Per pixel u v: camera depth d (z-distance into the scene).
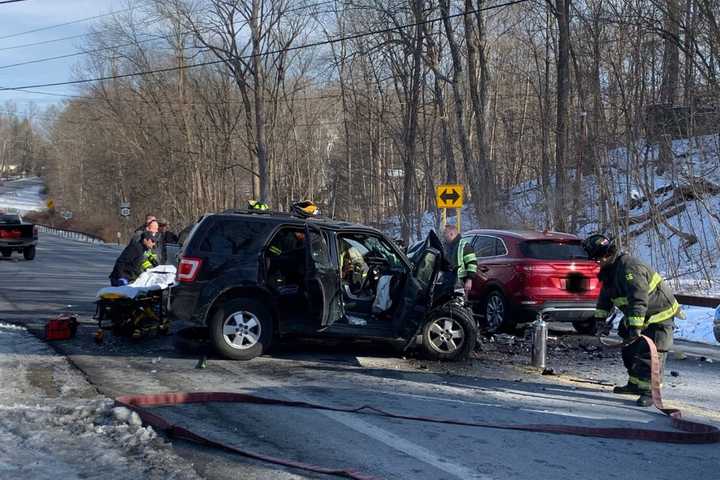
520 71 43.84
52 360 8.64
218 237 9.08
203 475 4.88
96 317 10.70
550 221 24.94
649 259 23.38
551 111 36.03
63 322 10.02
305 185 54.16
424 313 9.04
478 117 27.92
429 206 42.88
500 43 42.72
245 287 8.93
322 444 5.69
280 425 6.18
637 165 23.30
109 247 47.78
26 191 134.88
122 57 51.19
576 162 27.64
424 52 31.41
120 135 57.03
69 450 5.22
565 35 24.86
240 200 56.41
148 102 51.53
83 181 80.00
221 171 51.88
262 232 9.11
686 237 22.86
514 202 31.08
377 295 9.09
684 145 26.20
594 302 11.55
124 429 5.68
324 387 7.71
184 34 45.50
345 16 38.59
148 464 4.98
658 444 6.04
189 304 8.86
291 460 5.27
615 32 24.73
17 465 4.87
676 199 23.55
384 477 4.98
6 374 7.73
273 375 8.23
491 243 12.64
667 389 8.38
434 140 45.97
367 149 44.88
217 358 9.10
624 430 6.22
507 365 9.34
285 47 41.44
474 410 6.96
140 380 7.73
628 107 24.77
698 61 24.52
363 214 43.91
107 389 7.24
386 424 6.32
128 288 10.13
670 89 26.08
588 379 8.67
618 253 7.53
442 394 7.57
